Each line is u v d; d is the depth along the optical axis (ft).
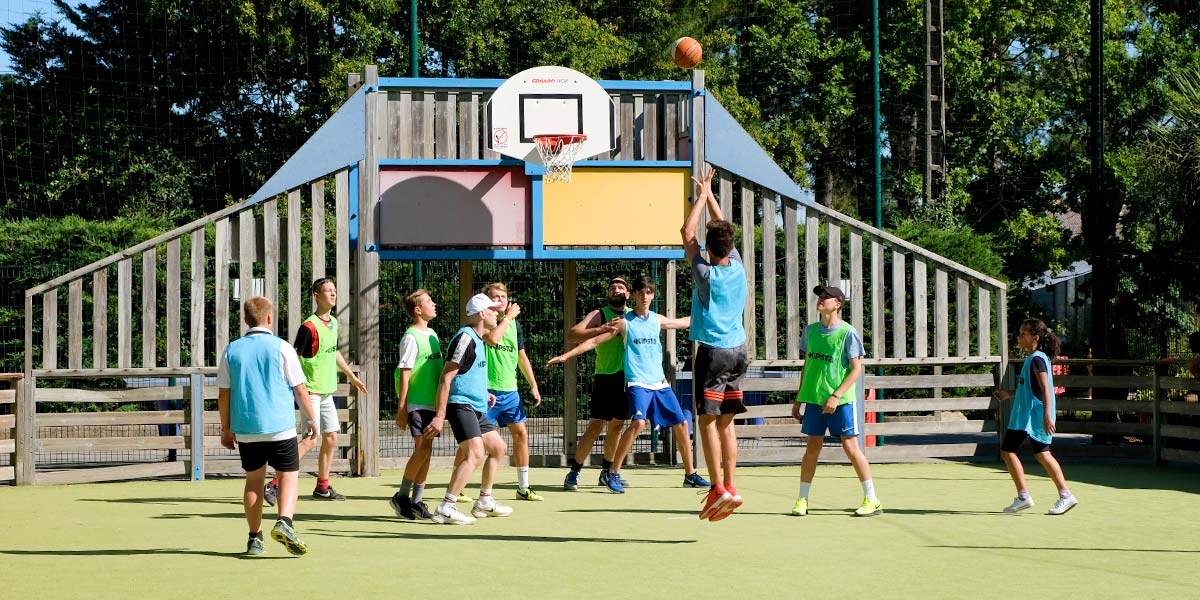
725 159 43.68
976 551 25.27
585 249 42.65
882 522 29.71
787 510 32.04
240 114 91.40
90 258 59.67
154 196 90.68
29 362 38.93
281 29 85.92
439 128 42.57
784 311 59.77
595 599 20.21
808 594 20.65
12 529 28.58
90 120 90.79
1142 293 54.60
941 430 45.57
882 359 44.73
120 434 56.34
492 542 26.45
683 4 102.99
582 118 42.04
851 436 30.81
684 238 26.40
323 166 41.47
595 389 36.60
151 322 40.70
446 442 50.03
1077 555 24.81
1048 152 105.29
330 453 34.53
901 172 99.45
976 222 105.19
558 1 90.22
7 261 59.47
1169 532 28.22
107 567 23.26
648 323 36.19
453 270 56.90
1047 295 107.04
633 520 30.12
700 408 25.85
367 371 41.42
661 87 43.39
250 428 23.73
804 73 100.17
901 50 98.53
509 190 42.29
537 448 49.06
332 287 34.30
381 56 86.79
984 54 105.81
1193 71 55.21
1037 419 31.45
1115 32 104.58
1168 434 44.19
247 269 41.34
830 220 44.70
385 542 26.40
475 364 29.32
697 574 22.56
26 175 90.27
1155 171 54.75
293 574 22.49
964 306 45.32
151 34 90.53
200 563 23.71
